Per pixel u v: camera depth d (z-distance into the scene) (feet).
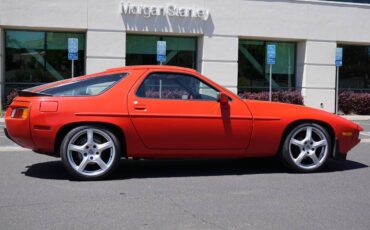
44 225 15.31
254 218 16.35
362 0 76.13
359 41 74.64
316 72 73.20
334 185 21.59
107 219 16.01
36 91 21.72
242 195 19.53
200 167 25.66
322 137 24.12
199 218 16.25
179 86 22.85
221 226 15.43
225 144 22.95
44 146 21.27
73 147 21.31
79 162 21.65
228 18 68.69
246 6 69.36
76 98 21.50
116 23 64.75
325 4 72.74
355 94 73.36
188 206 17.74
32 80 66.13
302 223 15.89
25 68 65.82
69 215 16.40
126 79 22.34
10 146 32.27
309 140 23.95
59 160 27.07
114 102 21.71
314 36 72.64
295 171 24.18
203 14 67.36
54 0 62.90
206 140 22.70
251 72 73.56
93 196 19.01
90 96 21.71
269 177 23.18
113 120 21.48
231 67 69.26
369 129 49.83
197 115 22.43
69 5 63.31
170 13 66.28
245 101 23.48
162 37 69.51
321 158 24.30
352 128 24.50
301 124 23.75
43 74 66.39
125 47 65.46
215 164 26.61
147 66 23.02
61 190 19.92
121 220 15.92
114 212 16.83
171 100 22.41
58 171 23.86
